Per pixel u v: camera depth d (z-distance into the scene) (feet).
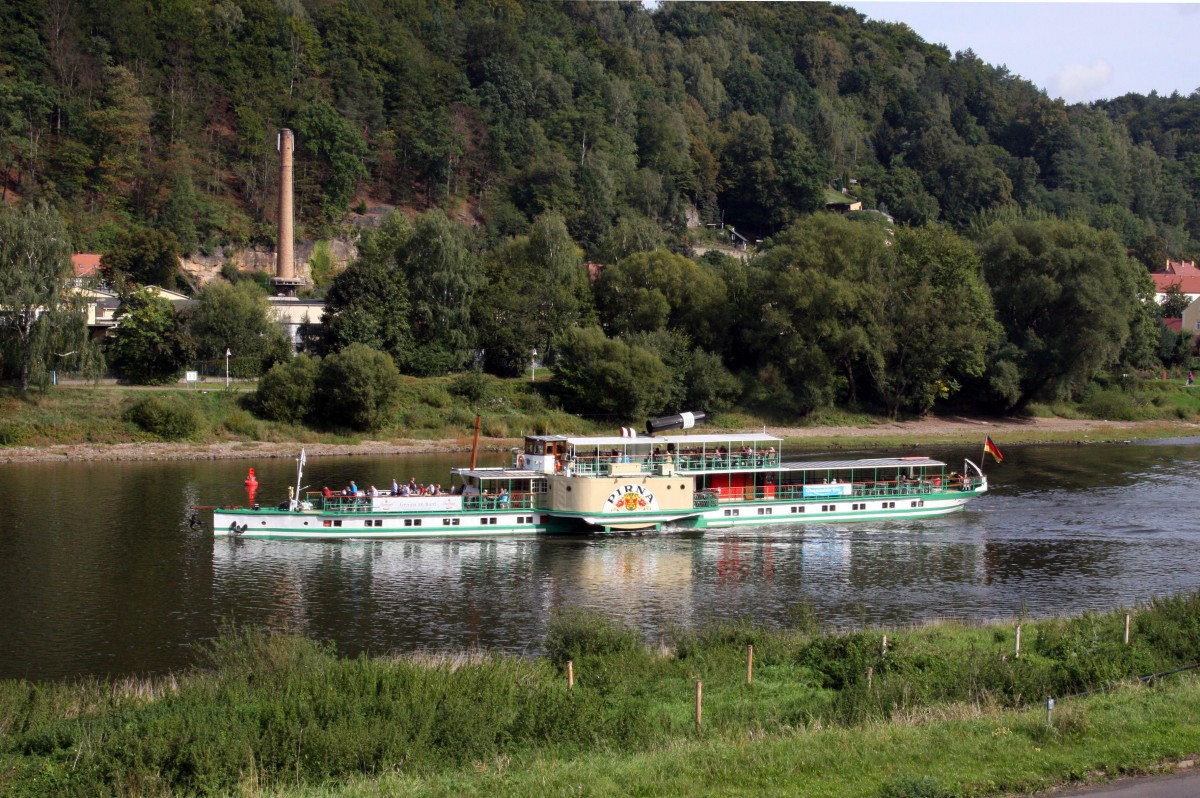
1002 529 300.61
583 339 505.25
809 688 145.69
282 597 224.33
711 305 558.97
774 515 309.42
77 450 396.98
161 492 330.95
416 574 245.65
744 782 101.40
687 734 120.78
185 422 420.36
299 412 447.01
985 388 558.15
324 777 109.50
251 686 139.44
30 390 421.59
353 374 442.50
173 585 231.91
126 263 588.91
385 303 517.55
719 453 309.63
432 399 483.92
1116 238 568.41
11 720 129.29
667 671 153.89
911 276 531.50
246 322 498.28
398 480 362.33
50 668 178.50
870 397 561.84
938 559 265.13
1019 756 106.93
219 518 275.18
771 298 537.24
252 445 422.00
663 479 295.07
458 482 359.46
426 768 110.32
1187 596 210.18
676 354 522.88
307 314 547.90
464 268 542.16
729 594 230.07
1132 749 107.96
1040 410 568.00
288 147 647.15
